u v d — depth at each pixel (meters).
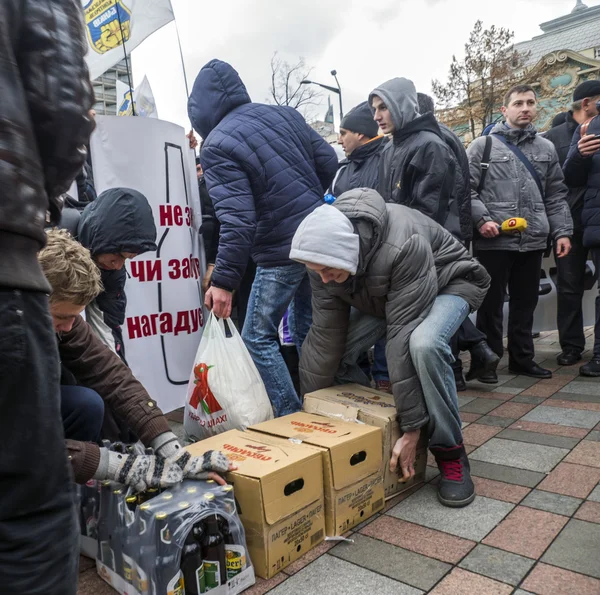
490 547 1.94
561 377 4.18
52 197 0.95
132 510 1.71
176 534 1.60
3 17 0.79
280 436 2.19
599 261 4.11
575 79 32.97
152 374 3.21
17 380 0.79
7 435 0.79
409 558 1.90
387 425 2.26
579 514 2.12
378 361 3.71
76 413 1.93
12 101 0.79
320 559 1.93
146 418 1.92
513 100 4.03
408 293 2.24
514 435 3.00
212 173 2.73
